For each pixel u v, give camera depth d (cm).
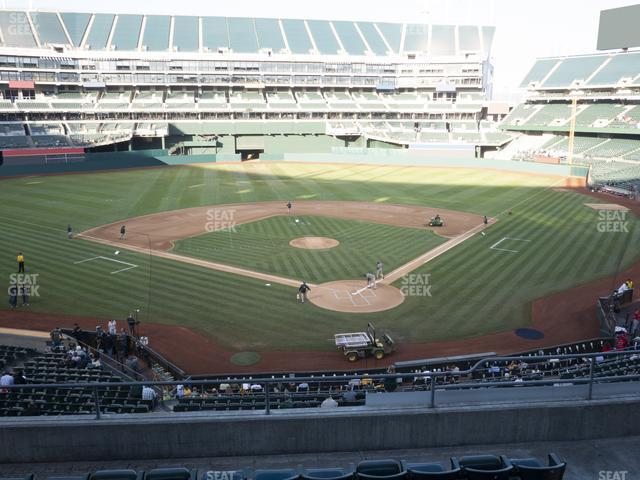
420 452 1014
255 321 2911
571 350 2533
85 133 9600
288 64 11100
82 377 1888
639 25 9062
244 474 909
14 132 9225
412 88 11581
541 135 10050
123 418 1006
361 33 12088
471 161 9419
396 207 6056
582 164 8312
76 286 3416
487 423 1028
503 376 1934
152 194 6831
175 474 838
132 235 4703
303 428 1008
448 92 11444
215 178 8312
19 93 9819
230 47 11169
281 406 1500
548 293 3316
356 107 11131
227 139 10856
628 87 9219
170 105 10469
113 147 10175
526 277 3600
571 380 1061
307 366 2438
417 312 3030
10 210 5694
